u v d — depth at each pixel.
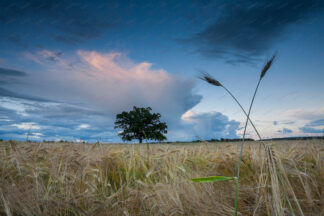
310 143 3.55
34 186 1.66
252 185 1.94
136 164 2.48
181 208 1.48
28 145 3.15
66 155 2.54
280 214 1.10
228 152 2.98
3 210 1.33
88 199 1.56
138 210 1.57
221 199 1.71
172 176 2.09
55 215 1.41
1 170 2.02
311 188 1.84
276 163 1.29
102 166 2.42
